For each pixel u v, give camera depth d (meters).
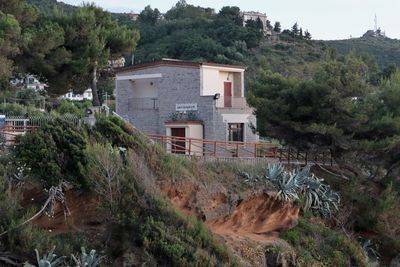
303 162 40.38
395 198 39.44
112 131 29.22
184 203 29.12
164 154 29.88
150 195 26.41
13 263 22.67
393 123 38.72
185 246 25.47
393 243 37.38
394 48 132.12
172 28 106.38
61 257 23.03
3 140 27.91
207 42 95.12
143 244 24.91
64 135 27.06
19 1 44.22
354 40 141.00
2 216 23.39
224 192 30.80
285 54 103.75
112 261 24.84
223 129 45.72
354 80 37.66
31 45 41.94
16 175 25.19
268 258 30.92
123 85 51.00
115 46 50.91
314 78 39.56
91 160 25.86
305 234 34.09
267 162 36.44
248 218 32.34
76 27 46.81
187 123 45.22
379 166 40.69
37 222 25.23
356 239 36.97
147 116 48.91
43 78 46.75
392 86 41.81
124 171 26.42
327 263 32.81
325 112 37.97
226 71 48.81
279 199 33.16
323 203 36.53
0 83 45.16
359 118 38.00
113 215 25.50
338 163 40.38
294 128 38.19
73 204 26.50
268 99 39.91
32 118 35.69
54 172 25.78
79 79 49.38
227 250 27.31
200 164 32.00
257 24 115.12
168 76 47.78
